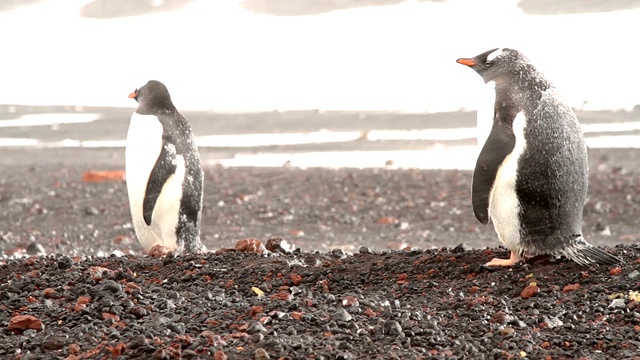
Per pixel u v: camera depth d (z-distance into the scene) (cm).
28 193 2103
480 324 784
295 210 1889
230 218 1814
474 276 992
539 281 949
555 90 1005
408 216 1823
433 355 695
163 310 826
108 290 871
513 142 962
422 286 956
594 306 855
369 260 1079
